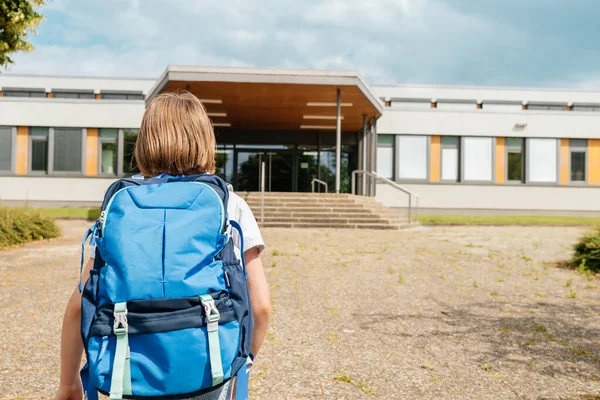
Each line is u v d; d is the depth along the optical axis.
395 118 24.70
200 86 15.85
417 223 17.50
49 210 21.69
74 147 23.75
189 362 1.21
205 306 1.24
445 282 7.05
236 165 25.00
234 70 15.22
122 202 1.31
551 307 5.61
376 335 4.48
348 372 3.54
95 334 1.23
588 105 30.00
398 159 24.70
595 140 25.20
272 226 15.28
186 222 1.29
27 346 3.96
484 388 3.29
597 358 3.91
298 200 16.25
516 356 3.94
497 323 4.92
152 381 1.21
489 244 11.72
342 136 25.48
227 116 21.48
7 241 10.52
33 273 7.32
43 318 4.82
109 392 1.20
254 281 1.47
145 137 1.50
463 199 24.75
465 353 4.00
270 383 3.31
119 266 1.24
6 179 23.47
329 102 18.17
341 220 15.52
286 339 4.30
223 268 1.33
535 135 24.94
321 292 6.29
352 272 7.72
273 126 24.20
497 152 24.94
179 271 1.24
